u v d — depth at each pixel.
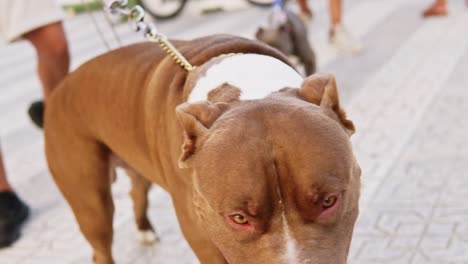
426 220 1.74
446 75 2.79
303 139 0.98
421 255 1.62
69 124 1.52
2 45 5.14
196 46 1.35
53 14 1.91
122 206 2.10
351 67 3.14
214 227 1.03
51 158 1.57
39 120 2.01
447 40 3.32
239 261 1.02
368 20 4.04
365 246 1.68
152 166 1.40
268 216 0.97
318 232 0.99
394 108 2.52
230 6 5.09
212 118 1.05
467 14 3.79
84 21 5.46
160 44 1.37
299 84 1.14
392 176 1.98
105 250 1.60
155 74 1.36
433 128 2.28
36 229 2.06
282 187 0.97
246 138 0.99
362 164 2.09
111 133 1.46
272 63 1.18
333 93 1.04
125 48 1.50
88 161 1.51
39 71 1.96
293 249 0.97
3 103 3.46
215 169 0.99
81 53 4.28
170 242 1.84
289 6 4.74
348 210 1.02
